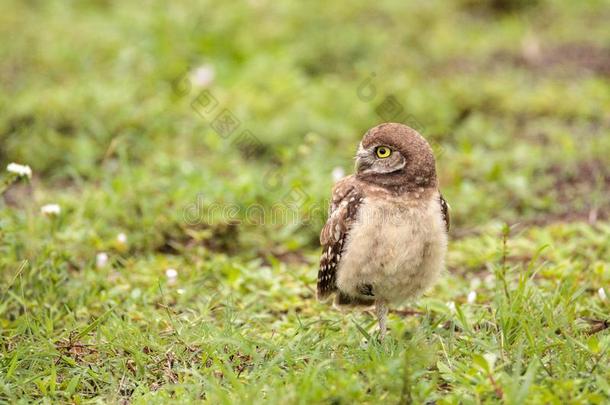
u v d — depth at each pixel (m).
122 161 14.33
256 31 21.22
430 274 9.38
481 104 18.05
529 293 9.38
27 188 14.64
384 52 20.75
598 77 19.97
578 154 15.57
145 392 8.43
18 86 18.14
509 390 7.56
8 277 10.60
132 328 9.51
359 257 9.24
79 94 16.92
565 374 8.02
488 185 14.37
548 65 20.83
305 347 8.93
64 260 11.21
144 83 18.03
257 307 10.56
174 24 21.02
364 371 8.23
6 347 9.45
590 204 13.92
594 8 25.25
